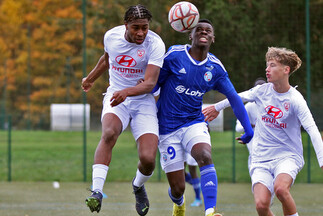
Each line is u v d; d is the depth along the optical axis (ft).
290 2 189.37
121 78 73.05
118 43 71.56
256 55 189.57
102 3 223.71
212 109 79.05
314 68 188.65
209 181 71.56
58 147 262.47
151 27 196.85
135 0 209.97
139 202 80.07
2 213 109.60
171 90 74.74
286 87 72.02
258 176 72.33
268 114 72.84
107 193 143.54
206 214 70.69
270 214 75.36
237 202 127.85
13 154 233.96
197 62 73.87
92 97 229.04
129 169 189.06
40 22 405.39
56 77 409.28
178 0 199.82
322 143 69.46
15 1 404.16
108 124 71.31
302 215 109.40
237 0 191.21
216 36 190.19
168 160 75.87
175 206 81.61
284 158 72.23
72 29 403.54
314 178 172.35
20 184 165.68
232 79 189.67
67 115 378.12
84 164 170.50
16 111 411.34
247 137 78.54
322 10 189.88
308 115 70.69
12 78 412.57
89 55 260.42
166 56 74.74
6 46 410.52
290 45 189.67
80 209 115.44
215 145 221.25
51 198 133.90
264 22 190.49
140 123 72.90
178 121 75.00
